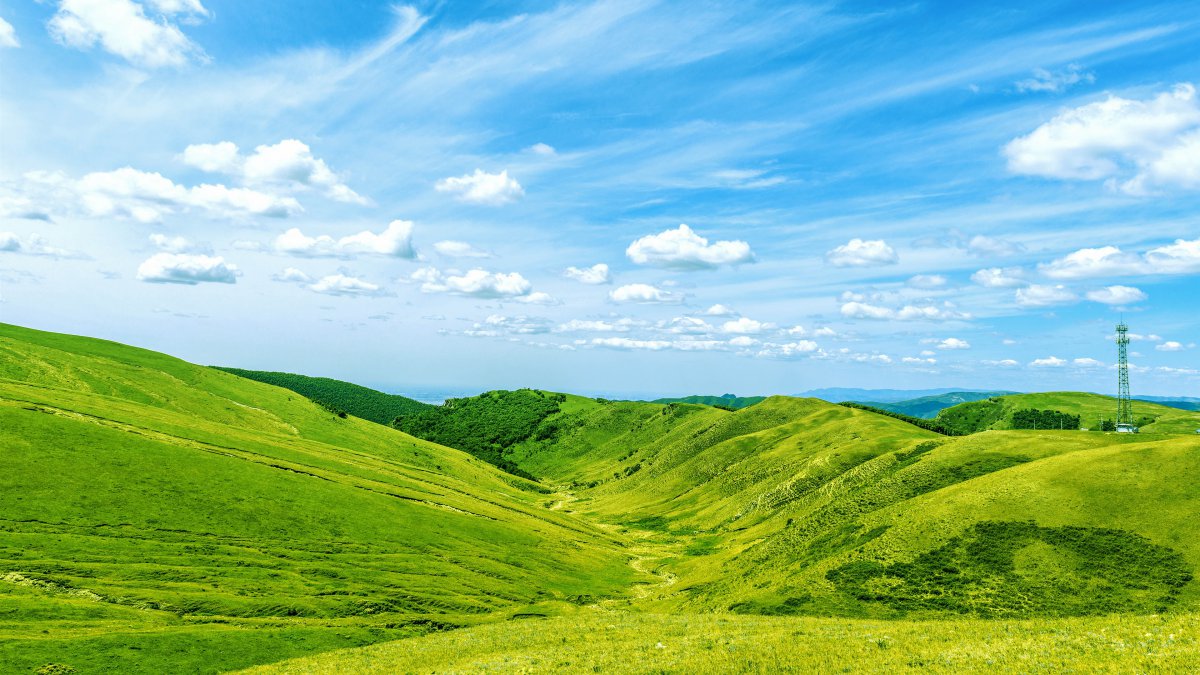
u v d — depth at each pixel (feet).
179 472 335.26
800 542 293.02
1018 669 80.12
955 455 335.47
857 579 206.90
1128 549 186.70
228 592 234.79
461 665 124.16
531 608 265.54
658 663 104.12
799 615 189.16
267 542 297.74
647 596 317.83
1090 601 169.17
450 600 264.31
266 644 183.93
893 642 104.12
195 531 288.30
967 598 182.60
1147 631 90.94
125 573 233.96
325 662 150.30
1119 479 222.07
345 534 329.31
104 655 161.07
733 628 138.51
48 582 213.05
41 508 269.64
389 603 246.68
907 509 255.29
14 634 165.78
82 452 320.70
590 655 118.21
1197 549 178.60
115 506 287.69
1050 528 205.57
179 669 162.61
